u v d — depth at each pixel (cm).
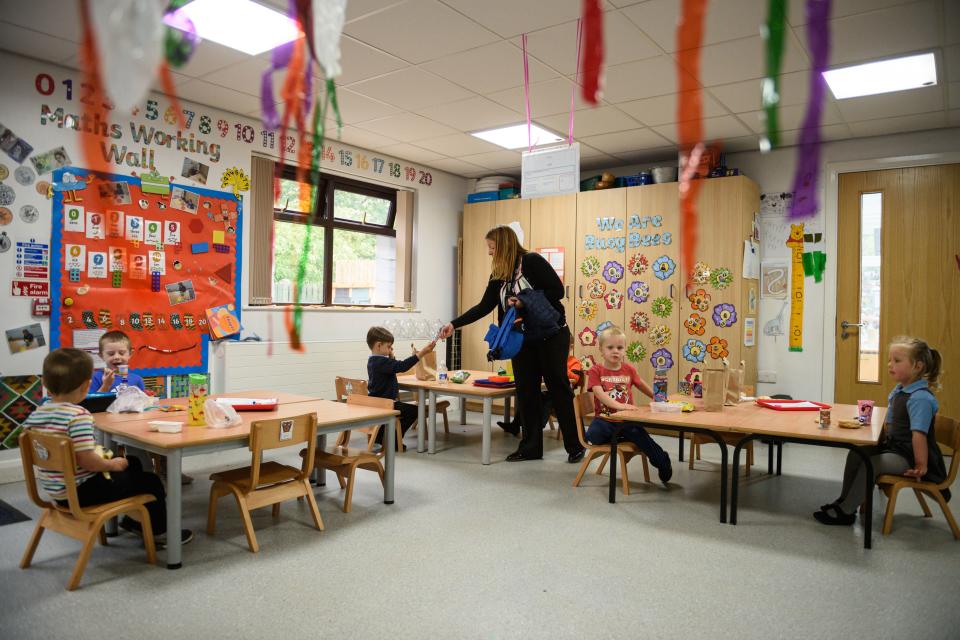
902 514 320
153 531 256
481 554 258
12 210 367
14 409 369
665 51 350
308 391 514
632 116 468
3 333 365
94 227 399
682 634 195
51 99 380
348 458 312
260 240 493
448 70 387
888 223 500
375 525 291
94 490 229
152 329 427
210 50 358
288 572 238
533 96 431
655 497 343
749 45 338
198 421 264
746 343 522
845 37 325
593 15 194
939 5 292
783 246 540
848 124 470
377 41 347
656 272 548
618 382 370
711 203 524
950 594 225
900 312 496
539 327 396
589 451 362
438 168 649
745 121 470
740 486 371
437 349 643
